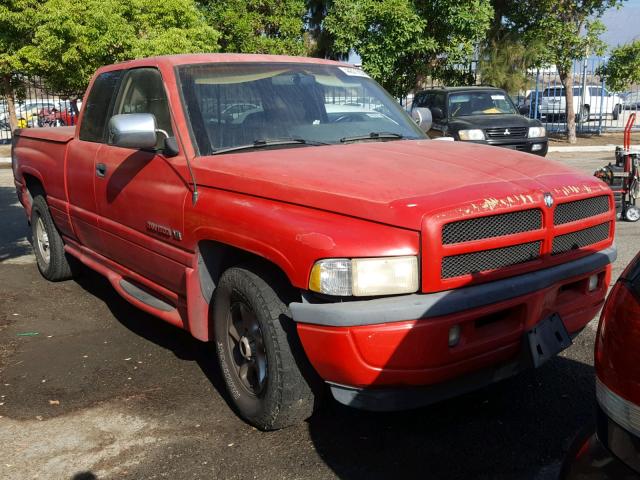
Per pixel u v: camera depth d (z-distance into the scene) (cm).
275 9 2506
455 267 304
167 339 500
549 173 363
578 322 360
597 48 2220
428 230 293
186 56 459
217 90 432
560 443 341
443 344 296
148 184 427
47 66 1856
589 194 359
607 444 190
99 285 644
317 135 428
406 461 328
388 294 296
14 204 1143
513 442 343
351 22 2103
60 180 571
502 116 1556
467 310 301
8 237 876
